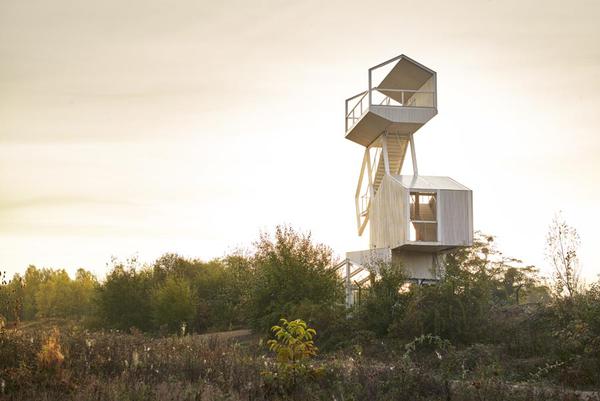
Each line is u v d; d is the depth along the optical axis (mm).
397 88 42531
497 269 53438
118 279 46031
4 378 14664
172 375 16188
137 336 25891
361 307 30375
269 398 14578
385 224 40469
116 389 14156
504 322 26641
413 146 41656
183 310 42812
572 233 26031
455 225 37750
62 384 14742
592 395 15727
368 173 43938
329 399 14375
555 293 25844
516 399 14461
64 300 70375
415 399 14617
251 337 33688
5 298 20797
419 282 39312
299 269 34719
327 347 28766
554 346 21641
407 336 27281
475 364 21531
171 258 56000
